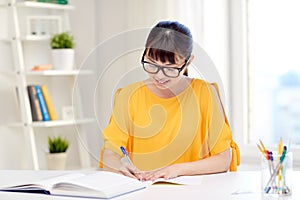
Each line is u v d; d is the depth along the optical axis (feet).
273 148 11.34
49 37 11.87
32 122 11.43
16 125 11.51
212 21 11.35
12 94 11.93
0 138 11.64
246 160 11.60
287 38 11.79
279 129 12.66
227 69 11.50
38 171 7.16
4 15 11.68
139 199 5.23
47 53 12.73
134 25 12.05
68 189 5.49
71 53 11.82
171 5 11.52
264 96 12.21
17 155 12.01
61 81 12.96
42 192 5.68
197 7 11.37
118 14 12.43
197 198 5.22
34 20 11.98
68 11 12.83
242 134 11.59
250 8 11.71
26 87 11.46
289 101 13.08
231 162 7.34
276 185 5.32
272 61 11.93
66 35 11.85
